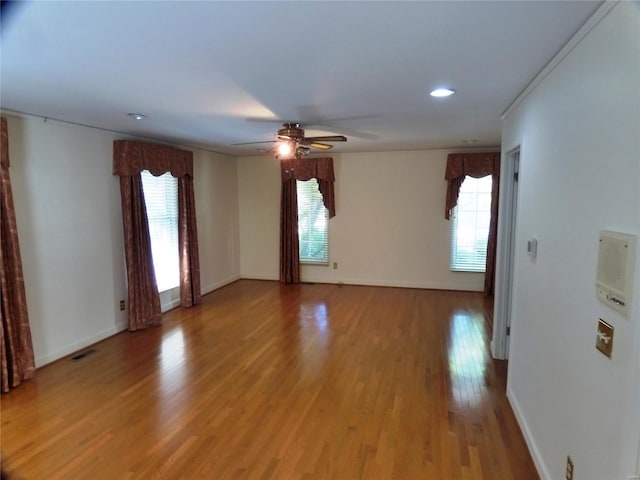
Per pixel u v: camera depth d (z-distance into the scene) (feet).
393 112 10.80
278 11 4.90
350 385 10.40
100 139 13.48
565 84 6.07
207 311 17.06
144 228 14.88
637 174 3.92
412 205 20.49
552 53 6.36
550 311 6.64
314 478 7.02
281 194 21.91
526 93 8.38
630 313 3.98
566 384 5.83
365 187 21.02
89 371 11.25
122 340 13.70
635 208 3.94
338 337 13.89
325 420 8.79
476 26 5.37
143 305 14.88
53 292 11.94
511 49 6.21
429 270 20.70
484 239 19.76
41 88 8.33
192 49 6.15
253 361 11.92
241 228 23.35
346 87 8.32
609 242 4.45
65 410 9.18
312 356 12.27
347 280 21.93
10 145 10.63
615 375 4.31
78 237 12.75
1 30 5.40
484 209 19.60
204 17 5.05
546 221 6.96
